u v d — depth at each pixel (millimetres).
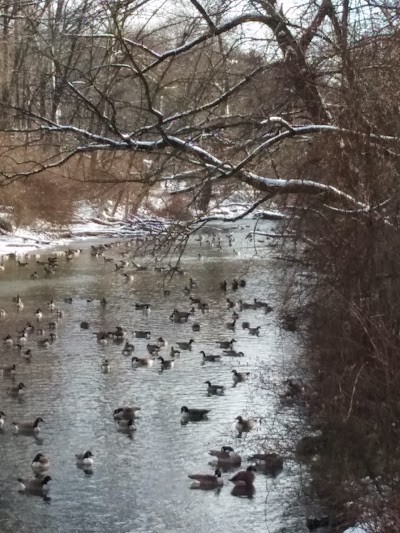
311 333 16219
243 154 13789
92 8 11688
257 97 13625
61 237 51500
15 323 29469
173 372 22625
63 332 28141
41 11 11734
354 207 12953
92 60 12195
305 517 12969
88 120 13031
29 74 12438
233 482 14609
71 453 16500
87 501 14258
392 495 11727
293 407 16703
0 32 12820
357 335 13203
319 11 13289
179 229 12742
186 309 32469
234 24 13164
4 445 16969
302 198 14039
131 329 28719
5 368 22438
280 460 15023
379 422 12984
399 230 12281
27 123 13281
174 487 14773
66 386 21234
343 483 13000
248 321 29500
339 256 13664
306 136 14047
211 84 13438
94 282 38656
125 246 43250
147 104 12133
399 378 12062
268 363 22391
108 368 22828
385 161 12422
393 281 12375
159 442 17031
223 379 21688
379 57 12750
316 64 13227
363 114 12422
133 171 14016
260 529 13000
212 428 17750
